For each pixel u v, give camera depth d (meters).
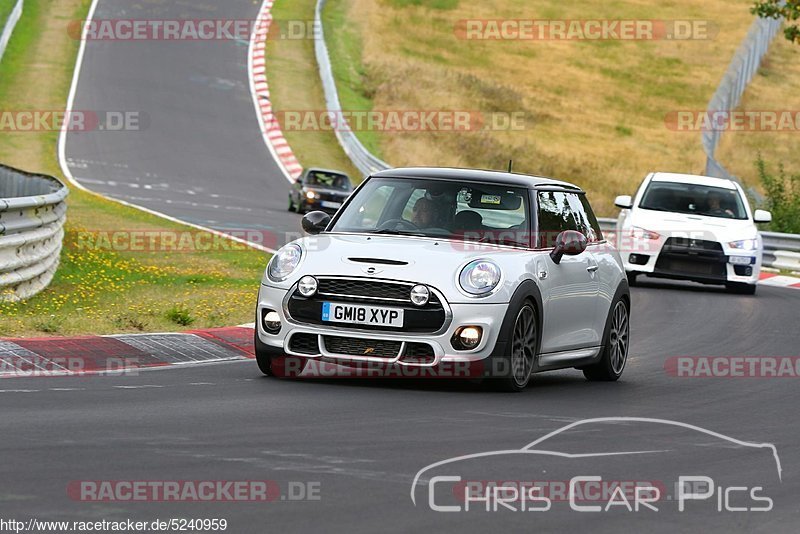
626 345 41.31
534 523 19.78
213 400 30.45
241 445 24.69
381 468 23.16
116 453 23.28
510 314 33.44
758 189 169.00
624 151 184.38
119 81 179.38
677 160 181.25
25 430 25.17
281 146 161.25
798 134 194.62
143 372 35.28
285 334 33.84
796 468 25.58
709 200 76.56
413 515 19.80
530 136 185.00
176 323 45.62
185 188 131.12
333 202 117.94
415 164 159.75
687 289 76.50
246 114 173.25
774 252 95.81
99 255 66.88
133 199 114.50
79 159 142.38
